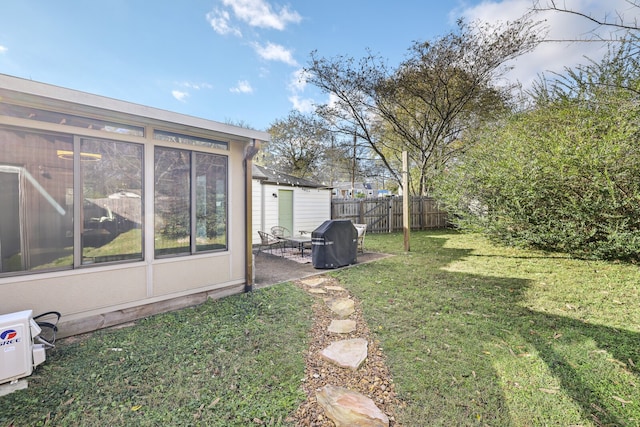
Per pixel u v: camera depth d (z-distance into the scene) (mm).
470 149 8672
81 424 1798
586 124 5648
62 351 2658
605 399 2002
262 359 2543
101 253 3203
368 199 12234
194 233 3963
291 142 19078
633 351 2562
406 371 2365
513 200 6516
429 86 11742
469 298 4008
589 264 5598
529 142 6355
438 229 12844
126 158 3369
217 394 2082
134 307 3422
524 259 6332
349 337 2961
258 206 9078
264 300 4055
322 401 2004
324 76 12570
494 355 2574
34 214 2812
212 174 4141
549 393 2070
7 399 2014
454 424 1812
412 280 4926
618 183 5191
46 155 2863
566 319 3268
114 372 2328
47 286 2861
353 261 6332
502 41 9867
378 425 1790
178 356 2570
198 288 3979
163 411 1910
